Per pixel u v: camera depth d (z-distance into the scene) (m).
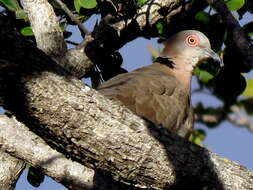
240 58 11.19
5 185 10.29
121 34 11.68
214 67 11.60
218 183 8.46
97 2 11.20
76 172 9.18
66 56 11.16
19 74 7.66
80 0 10.57
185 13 11.63
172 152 8.31
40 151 9.23
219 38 11.11
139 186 8.38
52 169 9.20
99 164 8.21
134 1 11.48
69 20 11.44
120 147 8.12
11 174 10.31
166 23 11.69
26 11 10.77
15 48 7.66
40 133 8.05
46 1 10.77
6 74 7.62
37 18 10.70
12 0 10.80
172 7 11.62
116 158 8.15
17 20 11.38
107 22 11.59
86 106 7.98
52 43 10.80
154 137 8.27
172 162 8.30
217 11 10.29
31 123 7.93
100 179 9.12
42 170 9.27
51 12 10.77
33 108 7.77
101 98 8.15
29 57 7.75
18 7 10.84
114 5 11.38
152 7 11.64
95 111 8.03
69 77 8.00
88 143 8.05
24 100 7.73
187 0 11.64
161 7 11.60
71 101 7.90
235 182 8.52
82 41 11.49
